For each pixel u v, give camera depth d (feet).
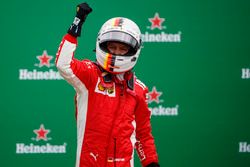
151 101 69.00
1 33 66.69
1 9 66.59
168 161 69.77
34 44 67.21
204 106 69.46
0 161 67.67
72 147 68.54
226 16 68.69
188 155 69.82
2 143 67.62
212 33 68.74
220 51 69.00
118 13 67.67
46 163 68.39
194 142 69.82
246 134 69.77
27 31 67.05
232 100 69.56
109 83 45.88
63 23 67.36
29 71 67.46
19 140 67.82
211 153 69.92
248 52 69.05
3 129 67.56
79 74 44.62
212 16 68.64
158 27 68.28
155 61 68.64
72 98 68.18
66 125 68.33
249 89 69.51
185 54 68.80
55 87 67.92
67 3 67.31
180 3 68.28
